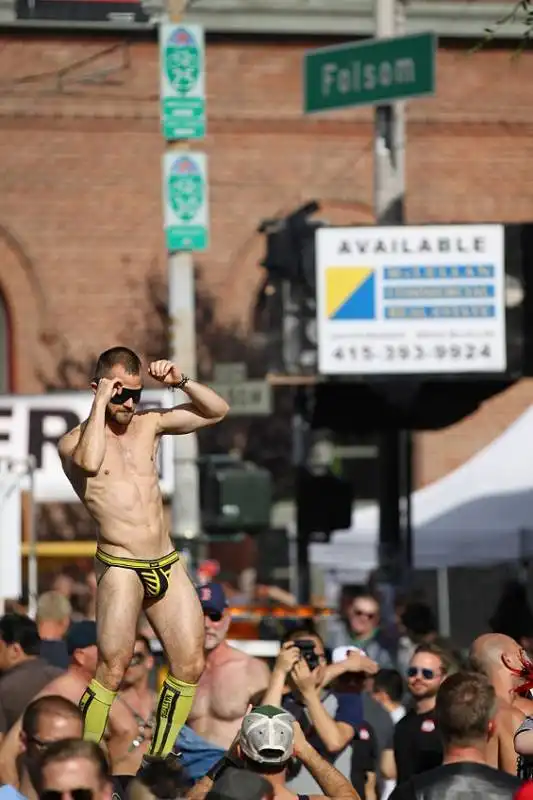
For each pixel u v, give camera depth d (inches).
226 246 2148.1
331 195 2176.4
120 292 2124.8
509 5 2186.3
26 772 644.1
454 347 1439.5
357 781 808.9
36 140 2113.7
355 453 2156.7
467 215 2203.5
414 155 2196.1
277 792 622.5
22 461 1360.7
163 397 1419.8
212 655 816.3
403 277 1439.5
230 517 1363.2
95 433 609.3
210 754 741.3
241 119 2159.2
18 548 1267.2
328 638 1478.8
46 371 2107.5
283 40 2169.0
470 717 594.9
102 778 525.7
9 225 2107.5
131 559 621.6
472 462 1710.1
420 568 1700.3
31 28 2105.1
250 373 2129.7
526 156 2213.3
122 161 2127.2
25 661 915.4
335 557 1806.1
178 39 1503.4
